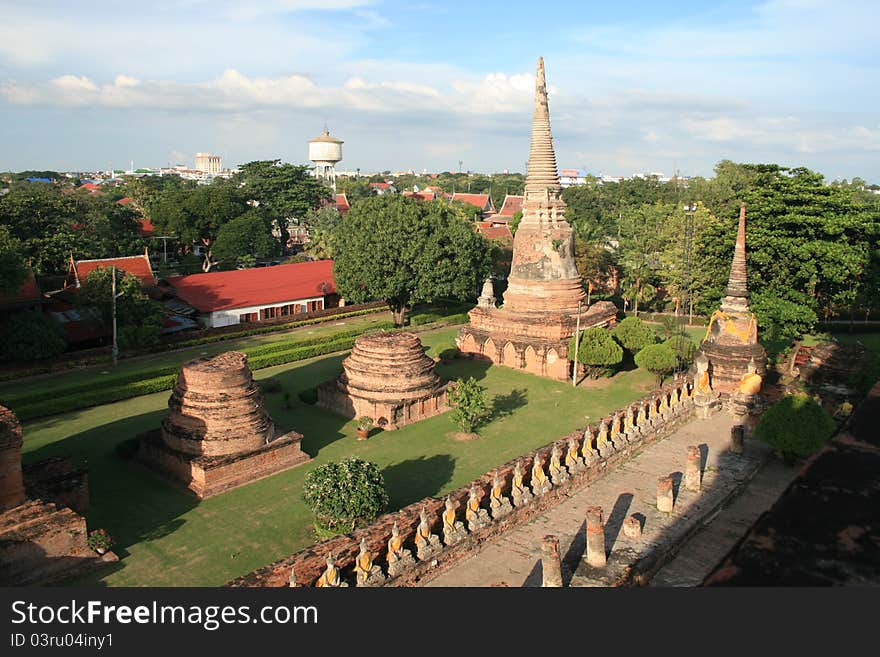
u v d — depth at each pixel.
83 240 74.81
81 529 25.30
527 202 57.12
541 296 56.53
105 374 50.44
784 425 33.16
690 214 73.19
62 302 61.09
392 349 42.66
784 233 51.47
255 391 34.47
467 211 133.88
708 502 29.27
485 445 38.38
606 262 81.31
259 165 119.56
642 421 36.69
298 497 31.47
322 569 22.16
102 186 195.88
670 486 28.19
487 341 56.31
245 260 92.25
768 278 53.75
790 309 49.59
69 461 30.20
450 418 41.88
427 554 23.86
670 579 24.34
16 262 50.75
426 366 43.50
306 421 41.94
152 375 48.56
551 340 53.00
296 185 118.62
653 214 77.31
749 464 33.53
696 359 46.34
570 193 130.25
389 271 63.75
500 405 45.69
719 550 26.41
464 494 27.11
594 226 101.06
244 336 63.69
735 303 45.41
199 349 59.16
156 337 56.28
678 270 70.12
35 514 24.59
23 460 35.25
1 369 49.22
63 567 24.75
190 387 33.22
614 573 23.39
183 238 95.00
